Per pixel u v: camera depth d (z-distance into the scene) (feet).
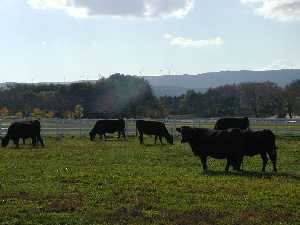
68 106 310.65
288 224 40.91
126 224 40.60
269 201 49.60
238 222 41.29
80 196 51.47
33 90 327.88
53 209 45.34
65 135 145.38
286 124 161.68
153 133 121.49
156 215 43.55
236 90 362.94
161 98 357.00
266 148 73.31
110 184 58.80
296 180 63.82
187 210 45.34
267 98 340.80
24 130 112.27
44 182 60.23
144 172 69.26
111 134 153.58
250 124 167.63
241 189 55.72
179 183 59.52
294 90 336.08
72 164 78.69
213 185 58.29
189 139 74.08
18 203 47.85
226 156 73.10
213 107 348.38
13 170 70.90
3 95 315.78
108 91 317.01
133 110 306.35
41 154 94.07
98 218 42.24
